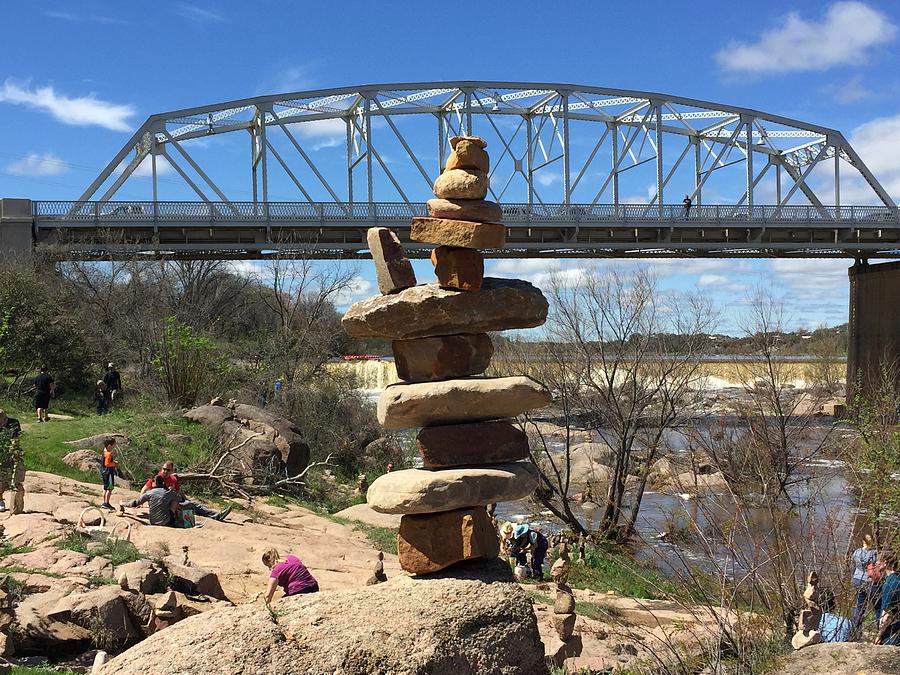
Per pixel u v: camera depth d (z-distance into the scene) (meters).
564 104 66.50
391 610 5.58
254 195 61.28
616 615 13.72
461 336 6.61
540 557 19.62
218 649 5.01
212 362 35.72
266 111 59.38
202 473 23.53
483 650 5.61
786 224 60.47
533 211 55.50
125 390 34.16
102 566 11.93
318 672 5.05
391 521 23.97
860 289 72.31
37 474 19.16
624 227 57.47
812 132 73.88
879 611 9.69
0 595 9.64
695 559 11.79
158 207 48.06
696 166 76.50
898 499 13.27
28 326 32.44
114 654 9.97
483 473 6.14
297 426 32.16
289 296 41.62
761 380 26.30
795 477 20.31
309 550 17.66
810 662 7.18
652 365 25.94
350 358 54.88
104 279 41.81
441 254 6.48
